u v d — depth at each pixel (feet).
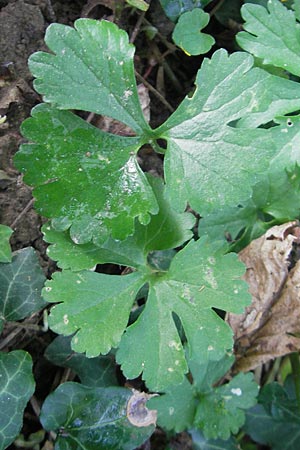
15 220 0.73
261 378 0.86
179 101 0.86
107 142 0.67
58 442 0.70
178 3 0.79
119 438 0.71
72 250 0.67
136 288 0.68
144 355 0.66
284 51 0.73
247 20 0.73
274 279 0.78
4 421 0.66
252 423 0.83
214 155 0.67
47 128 0.65
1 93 0.73
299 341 0.79
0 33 0.73
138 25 0.80
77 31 0.65
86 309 0.65
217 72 0.67
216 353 0.67
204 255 0.69
